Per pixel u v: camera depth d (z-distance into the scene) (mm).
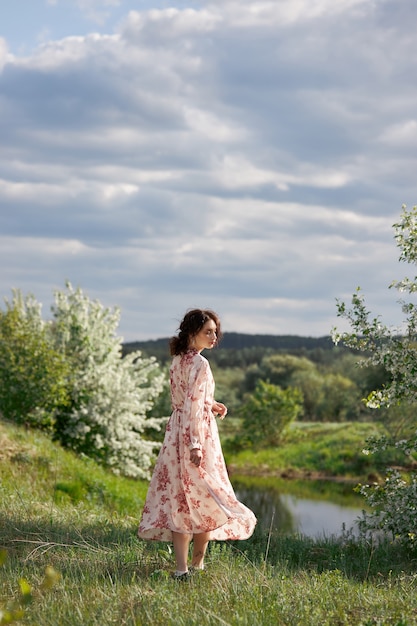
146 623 4160
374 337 9133
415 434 9273
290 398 37531
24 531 7227
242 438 37469
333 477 28875
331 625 4277
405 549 8633
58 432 20250
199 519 5484
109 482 14750
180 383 5695
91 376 20531
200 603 4582
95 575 5375
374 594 5152
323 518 17797
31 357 18781
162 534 5664
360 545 8555
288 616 4359
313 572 6297
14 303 20969
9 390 18625
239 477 29328
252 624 4152
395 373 9109
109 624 4168
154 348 62500
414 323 9109
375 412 36406
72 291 21438
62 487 12719
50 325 21547
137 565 5801
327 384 48000
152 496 5660
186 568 5473
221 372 67125
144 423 21266
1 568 5574
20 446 14750
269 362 63375
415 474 9008
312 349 83438
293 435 37406
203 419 5574
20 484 11602
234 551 7863
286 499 22141
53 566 5766
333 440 34188
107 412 20344
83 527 7844
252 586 4957
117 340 21516
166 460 5625
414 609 4703
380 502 9047
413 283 9062
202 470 5527
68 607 4477
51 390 18750
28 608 4438
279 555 7750
